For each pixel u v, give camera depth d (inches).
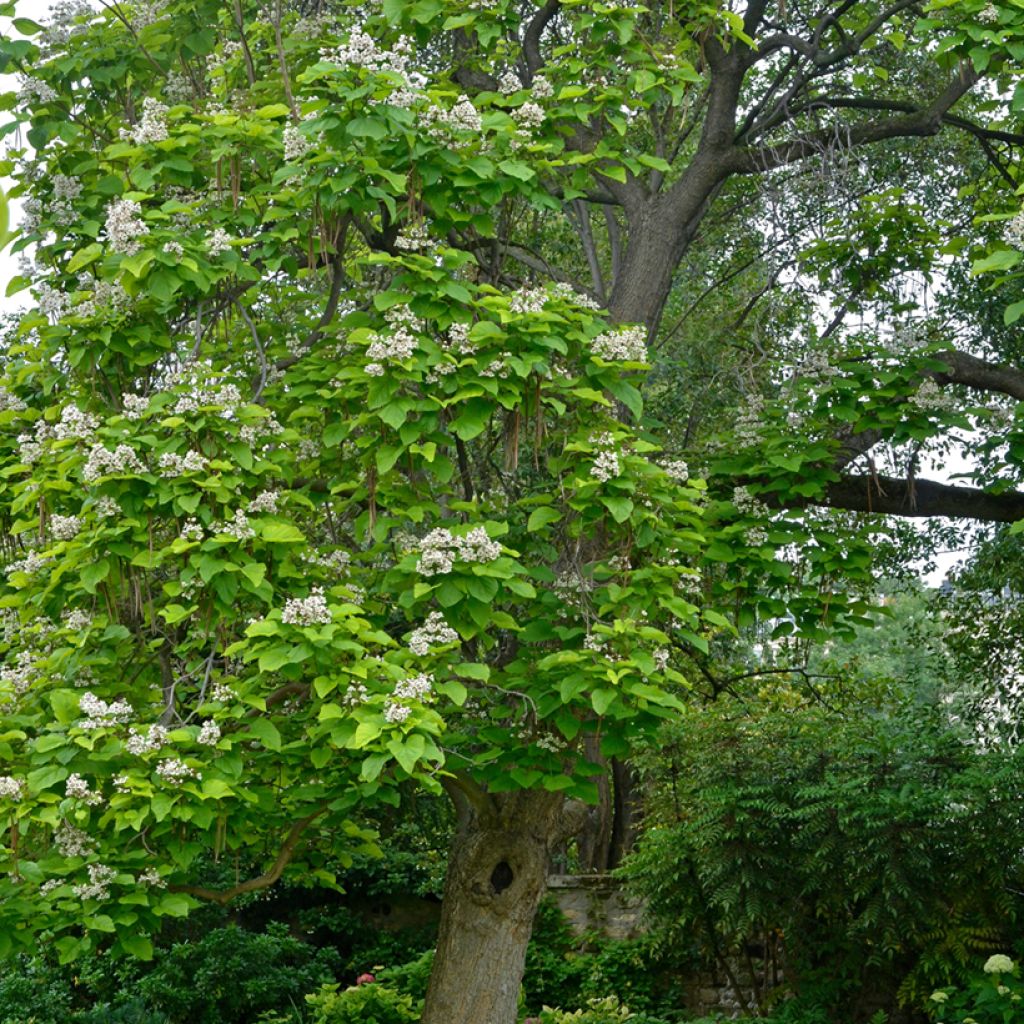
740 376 336.8
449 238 297.4
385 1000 425.7
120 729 210.1
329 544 261.4
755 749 408.5
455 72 316.8
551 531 275.6
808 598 292.8
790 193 326.6
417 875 603.5
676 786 445.4
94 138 274.4
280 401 255.8
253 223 244.2
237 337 284.8
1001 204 380.5
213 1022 471.5
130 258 214.8
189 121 246.4
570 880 535.5
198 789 202.4
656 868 415.8
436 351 221.5
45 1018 422.6
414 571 216.7
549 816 281.0
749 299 394.3
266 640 204.1
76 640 220.7
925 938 370.9
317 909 589.0
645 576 229.6
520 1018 452.1
